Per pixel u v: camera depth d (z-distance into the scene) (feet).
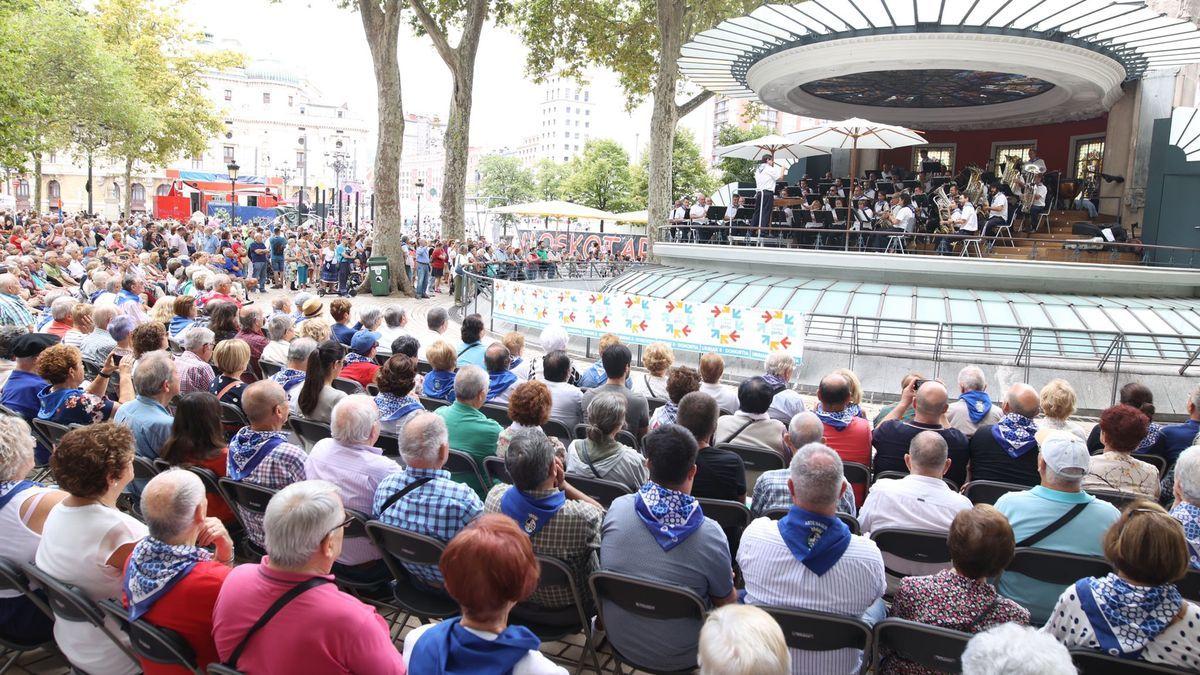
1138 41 52.44
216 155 359.87
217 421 15.67
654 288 60.08
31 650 13.69
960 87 69.26
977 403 22.33
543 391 17.01
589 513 12.48
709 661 6.32
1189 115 67.10
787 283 55.77
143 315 36.65
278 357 27.12
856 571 10.84
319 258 89.45
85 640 10.92
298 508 8.79
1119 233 63.41
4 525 11.69
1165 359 42.32
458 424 17.47
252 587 8.89
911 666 10.51
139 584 9.72
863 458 19.26
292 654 8.63
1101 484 16.67
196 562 9.91
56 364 18.43
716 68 69.72
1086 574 12.08
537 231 118.62
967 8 48.47
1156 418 39.50
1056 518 12.81
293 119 380.78
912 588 10.69
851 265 54.85
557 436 21.18
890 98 77.61
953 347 44.37
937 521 13.89
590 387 26.35
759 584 11.25
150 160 168.45
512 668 7.71
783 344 40.52
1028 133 86.43
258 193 190.08
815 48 56.08
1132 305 49.70
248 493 13.88
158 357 17.58
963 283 53.42
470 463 16.63
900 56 53.01
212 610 9.73
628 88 109.70
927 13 49.57
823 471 10.89
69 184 281.54
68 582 10.78
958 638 9.59
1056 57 53.36
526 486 12.26
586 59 106.93
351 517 13.20
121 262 53.62
